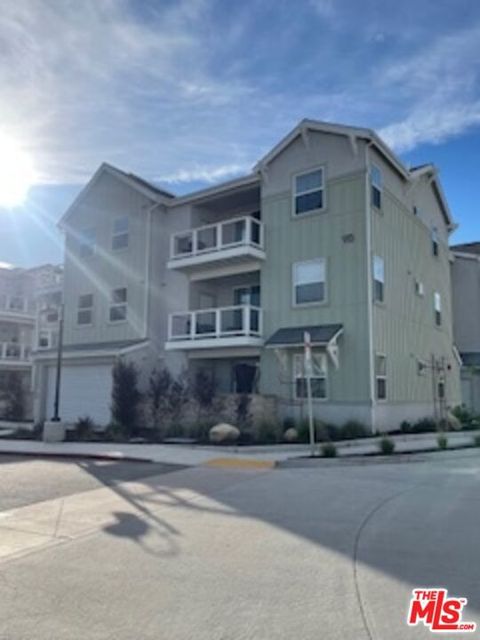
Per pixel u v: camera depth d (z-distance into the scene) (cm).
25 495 857
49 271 3650
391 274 1852
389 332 1789
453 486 914
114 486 931
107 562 526
